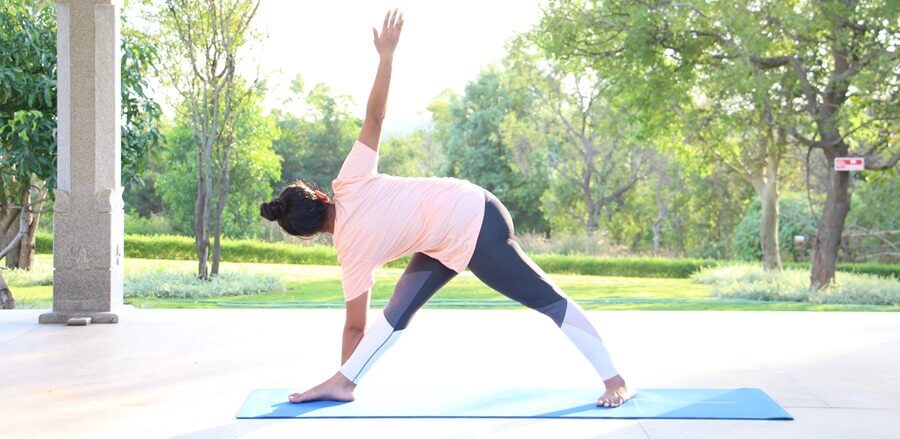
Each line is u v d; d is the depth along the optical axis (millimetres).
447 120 27703
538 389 3674
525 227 23688
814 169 17578
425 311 6379
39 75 8031
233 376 4000
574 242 17312
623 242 21734
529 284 3328
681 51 10250
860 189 16984
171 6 9758
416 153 27953
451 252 3289
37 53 8039
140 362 4328
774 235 12516
